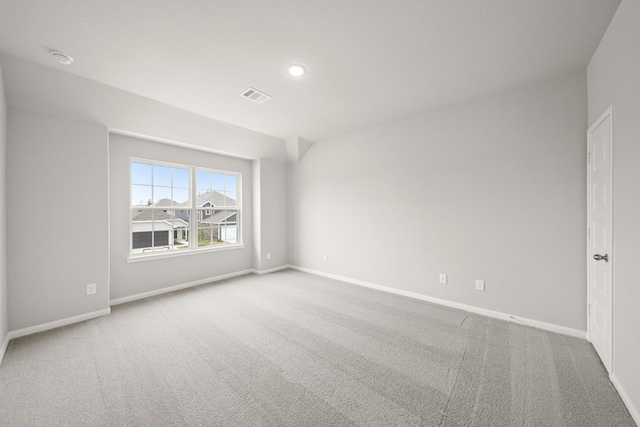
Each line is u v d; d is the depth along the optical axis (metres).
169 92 2.73
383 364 2.00
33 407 1.55
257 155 4.72
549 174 2.52
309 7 1.61
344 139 4.28
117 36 1.87
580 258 2.38
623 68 1.59
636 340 1.45
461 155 3.06
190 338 2.41
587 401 1.59
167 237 3.90
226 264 4.56
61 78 2.37
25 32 1.81
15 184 2.45
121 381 1.80
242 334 2.48
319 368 1.95
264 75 2.43
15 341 2.35
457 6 1.61
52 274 2.65
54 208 2.66
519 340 2.33
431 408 1.55
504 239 2.78
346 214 4.28
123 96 2.76
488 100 2.86
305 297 3.52
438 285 3.27
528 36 1.90
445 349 2.20
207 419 1.46
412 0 1.56
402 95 2.87
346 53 2.10
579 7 1.63
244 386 1.75
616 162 1.70
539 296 2.59
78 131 2.80
